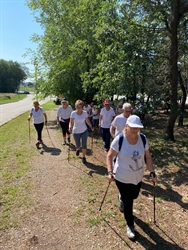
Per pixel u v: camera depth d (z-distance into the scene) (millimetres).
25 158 6188
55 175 4973
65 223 3260
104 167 5480
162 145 7512
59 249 2762
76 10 11812
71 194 4098
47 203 3799
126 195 2865
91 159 6086
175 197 4027
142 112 6656
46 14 14734
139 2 6621
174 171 5270
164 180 4805
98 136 9195
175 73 7285
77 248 2773
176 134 9461
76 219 3346
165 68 7984
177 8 6801
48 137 9023
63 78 13102
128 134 2713
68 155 6148
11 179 4773
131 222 2996
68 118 7539
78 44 11391
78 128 5676
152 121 13953
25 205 3736
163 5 6105
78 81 13383
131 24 6582
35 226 3199
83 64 12914
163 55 7363
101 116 6734
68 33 12875
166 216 3430
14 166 5562
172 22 6996
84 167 5473
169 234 3021
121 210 3523
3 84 81438
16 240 2922
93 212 3520
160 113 17625
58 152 6777
